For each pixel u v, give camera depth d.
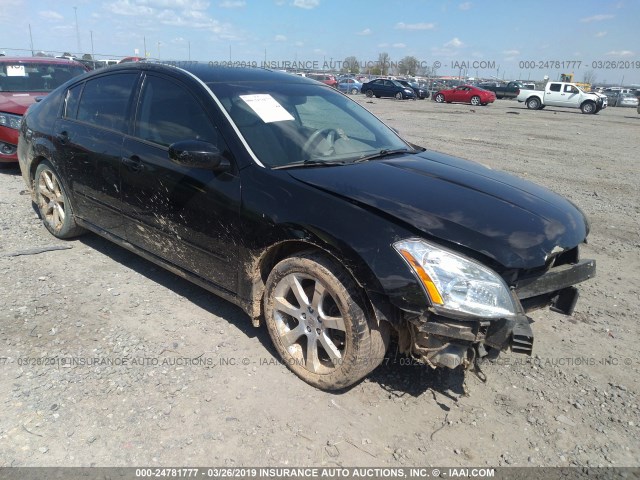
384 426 2.66
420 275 2.41
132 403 2.72
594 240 5.79
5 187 6.65
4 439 2.45
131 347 3.21
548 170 9.95
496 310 2.41
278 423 2.63
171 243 3.54
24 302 3.68
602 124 22.25
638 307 4.14
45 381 2.86
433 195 2.86
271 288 3.01
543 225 2.80
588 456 2.54
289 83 3.96
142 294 3.89
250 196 2.94
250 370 3.04
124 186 3.75
